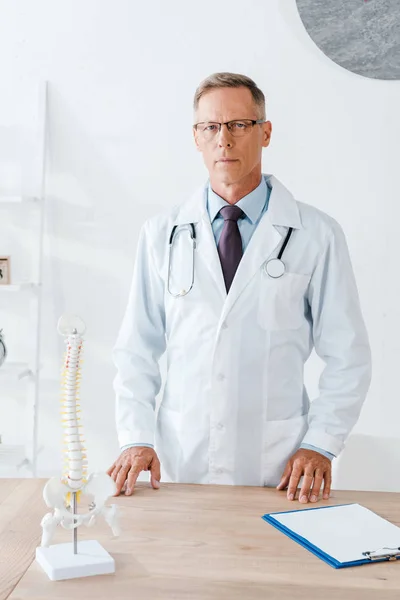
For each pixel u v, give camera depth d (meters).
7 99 2.80
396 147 2.71
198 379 1.89
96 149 2.79
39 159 2.75
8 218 2.82
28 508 1.55
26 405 2.84
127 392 1.92
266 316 1.87
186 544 1.38
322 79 2.71
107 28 2.75
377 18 2.66
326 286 1.92
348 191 2.74
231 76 1.82
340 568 1.29
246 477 1.90
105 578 1.25
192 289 1.91
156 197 2.79
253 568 1.29
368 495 1.68
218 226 1.95
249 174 1.90
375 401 2.77
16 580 1.24
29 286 2.73
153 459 1.78
